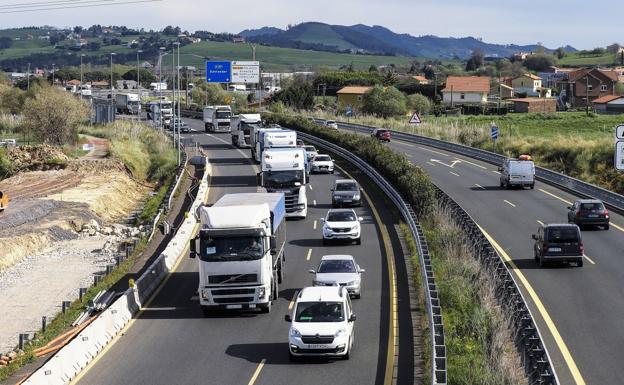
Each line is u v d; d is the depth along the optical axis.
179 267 39.09
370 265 37.91
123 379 22.75
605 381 22.14
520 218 48.84
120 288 34.94
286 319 25.19
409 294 32.22
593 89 177.75
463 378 20.98
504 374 20.91
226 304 29.91
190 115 153.38
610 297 31.11
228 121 118.50
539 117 134.00
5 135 110.12
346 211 44.31
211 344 26.39
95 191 65.88
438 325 22.91
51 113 97.19
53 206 58.62
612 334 26.48
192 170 76.00
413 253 39.53
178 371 23.44
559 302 30.50
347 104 175.00
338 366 23.58
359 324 28.11
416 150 91.06
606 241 41.91
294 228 49.03
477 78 182.00
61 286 38.97
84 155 85.12
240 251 29.94
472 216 49.69
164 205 55.91
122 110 160.88
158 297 33.44
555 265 36.78
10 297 37.16
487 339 24.77
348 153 80.12
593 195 56.56
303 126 102.81
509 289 27.95
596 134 102.69
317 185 66.50
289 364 23.95
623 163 21.12
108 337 26.98
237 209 30.70
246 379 22.55
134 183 75.88
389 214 51.97
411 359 24.05
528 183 61.25
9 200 60.59
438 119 137.62
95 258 45.12
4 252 43.81
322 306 24.91
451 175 70.38
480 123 125.56
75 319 30.80
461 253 36.94
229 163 80.88
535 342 21.67
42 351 25.97
